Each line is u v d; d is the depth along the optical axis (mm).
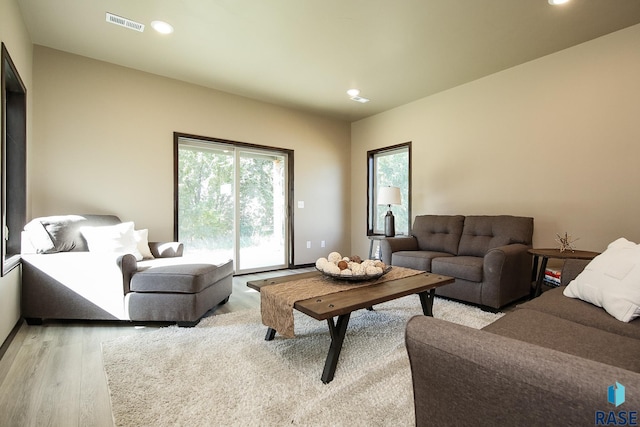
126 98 3516
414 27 2713
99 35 2889
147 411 1446
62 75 3166
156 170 3709
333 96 4402
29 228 2586
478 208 3844
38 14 2570
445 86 4043
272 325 1985
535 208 3340
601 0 2348
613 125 2812
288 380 1710
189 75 3734
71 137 3209
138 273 2502
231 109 4289
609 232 2840
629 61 2719
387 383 1679
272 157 4867
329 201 5398
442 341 785
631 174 2721
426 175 4422
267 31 2801
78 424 1376
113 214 3438
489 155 3725
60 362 1909
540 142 3291
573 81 3049
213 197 4297
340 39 2922
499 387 688
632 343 1220
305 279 2379
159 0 2396
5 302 2086
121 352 2029
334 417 1402
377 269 2266
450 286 3088
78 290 2486
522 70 3418
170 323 2588
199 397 1556
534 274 3230
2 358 1955
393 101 4598
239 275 4492
